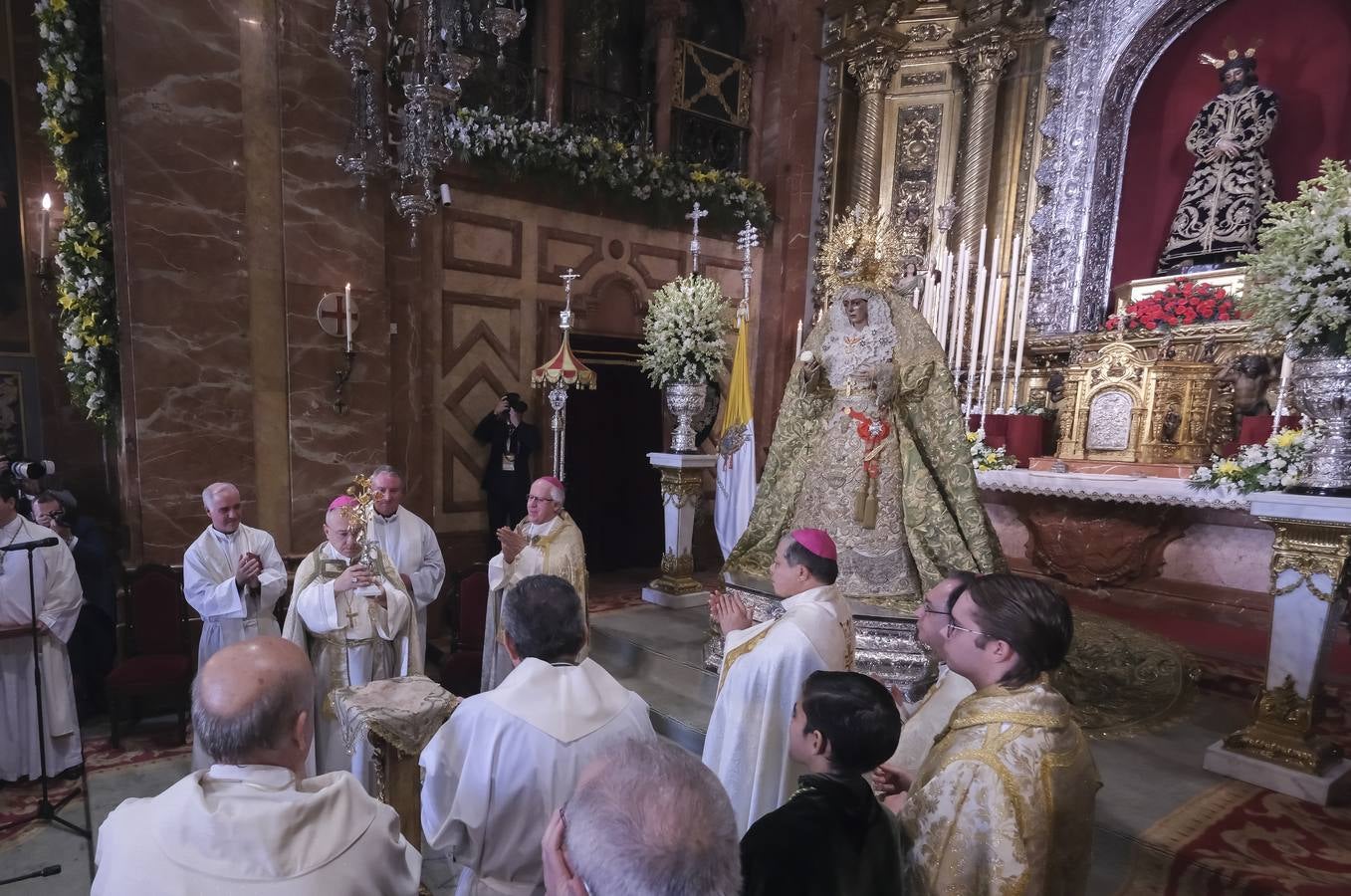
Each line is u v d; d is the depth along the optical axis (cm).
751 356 898
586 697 192
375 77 567
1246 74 660
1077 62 742
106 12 469
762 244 888
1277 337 355
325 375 557
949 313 750
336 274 558
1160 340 637
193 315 505
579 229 767
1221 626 549
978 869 144
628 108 859
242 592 411
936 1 819
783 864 132
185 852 124
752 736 247
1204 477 503
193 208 500
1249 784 339
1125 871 295
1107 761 363
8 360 627
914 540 430
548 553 417
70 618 404
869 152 839
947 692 238
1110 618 552
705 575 837
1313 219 326
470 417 711
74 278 505
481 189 695
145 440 493
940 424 426
